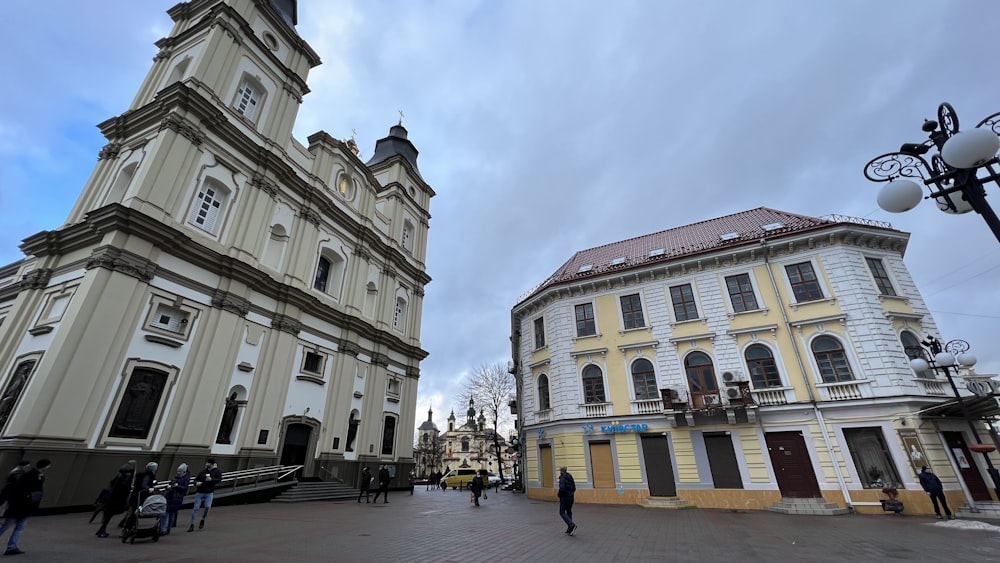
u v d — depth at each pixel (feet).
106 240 51.72
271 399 66.59
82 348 46.34
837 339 63.16
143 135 63.93
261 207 71.46
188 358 57.06
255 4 79.92
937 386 58.90
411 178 124.77
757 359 66.85
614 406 72.13
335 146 92.89
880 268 67.51
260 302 68.80
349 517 45.83
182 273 58.13
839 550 30.48
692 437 65.67
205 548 27.45
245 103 75.05
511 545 31.50
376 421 89.15
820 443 59.11
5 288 65.62
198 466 54.85
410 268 111.86
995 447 49.65
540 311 88.28
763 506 58.90
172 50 77.41
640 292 78.18
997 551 29.50
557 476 73.92
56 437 43.01
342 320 84.23
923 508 52.01
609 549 30.48
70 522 36.91
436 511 55.01
